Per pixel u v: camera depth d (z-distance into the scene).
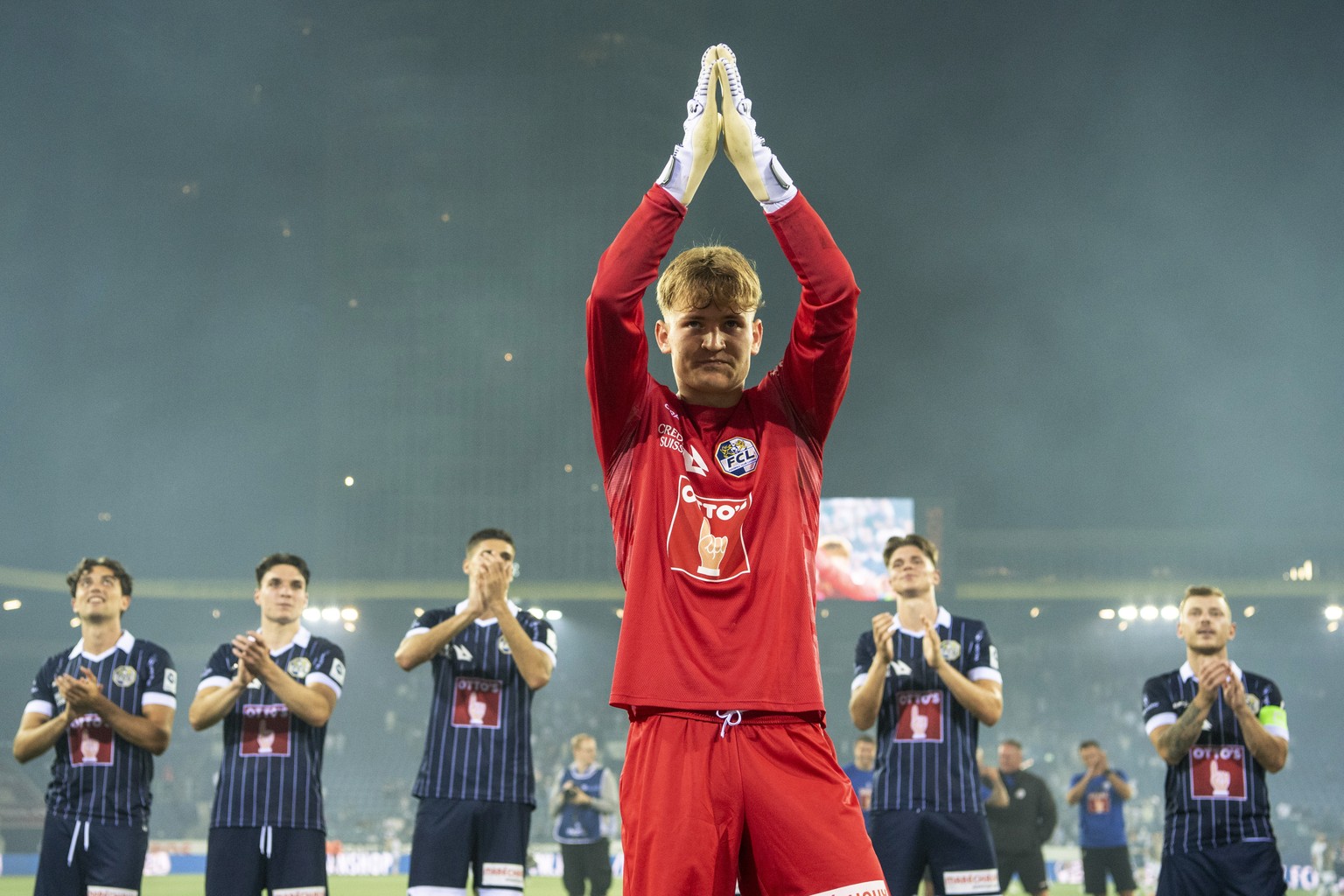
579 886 13.28
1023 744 36.97
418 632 6.05
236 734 5.97
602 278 2.30
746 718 2.19
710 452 2.39
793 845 2.12
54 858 5.81
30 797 28.88
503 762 5.92
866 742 12.23
